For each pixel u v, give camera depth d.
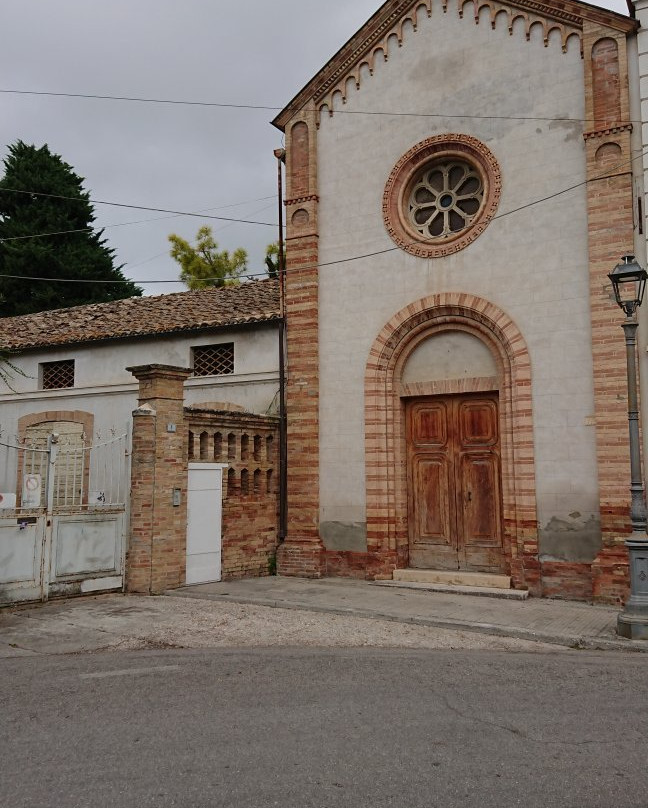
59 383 19.03
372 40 14.01
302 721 5.51
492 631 9.32
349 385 13.66
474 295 12.59
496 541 12.54
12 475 18.78
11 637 8.84
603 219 11.49
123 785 4.32
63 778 4.43
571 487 11.49
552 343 11.84
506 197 12.51
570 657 7.99
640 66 11.55
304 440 13.83
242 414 13.66
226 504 13.20
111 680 6.82
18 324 21.39
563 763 4.67
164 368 12.15
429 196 13.68
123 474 12.16
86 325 19.38
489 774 4.48
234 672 7.12
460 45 13.23
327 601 11.04
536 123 12.38
